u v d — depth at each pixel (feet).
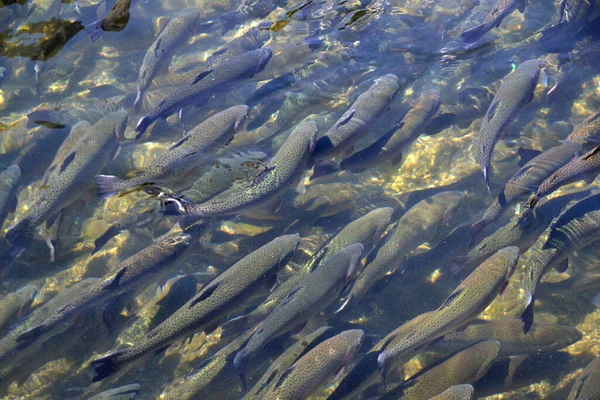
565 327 10.94
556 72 12.21
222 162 11.31
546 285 11.34
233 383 10.71
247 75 11.82
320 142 11.32
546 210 11.32
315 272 10.81
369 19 12.65
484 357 10.69
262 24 12.68
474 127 12.37
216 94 12.03
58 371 10.93
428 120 11.68
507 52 12.35
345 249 10.96
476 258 11.20
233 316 11.10
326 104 11.96
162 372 11.02
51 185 11.06
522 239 11.18
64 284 11.28
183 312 10.68
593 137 11.30
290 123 11.82
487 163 11.27
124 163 11.59
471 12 12.67
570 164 11.15
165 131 11.77
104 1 12.87
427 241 11.34
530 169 11.35
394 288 11.36
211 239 11.41
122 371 10.72
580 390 10.41
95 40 12.62
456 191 11.64
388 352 10.59
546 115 12.07
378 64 12.25
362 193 11.85
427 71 12.21
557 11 12.71
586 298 11.26
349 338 10.61
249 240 11.43
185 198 11.12
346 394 10.65
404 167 12.10
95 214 11.47
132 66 12.60
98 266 11.36
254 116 11.84
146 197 11.27
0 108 12.03
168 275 11.15
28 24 12.56
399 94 12.03
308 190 11.70
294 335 11.01
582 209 11.13
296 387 10.44
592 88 12.17
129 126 11.85
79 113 11.95
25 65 12.30
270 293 10.97
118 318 10.93
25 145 11.66
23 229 11.00
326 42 12.42
